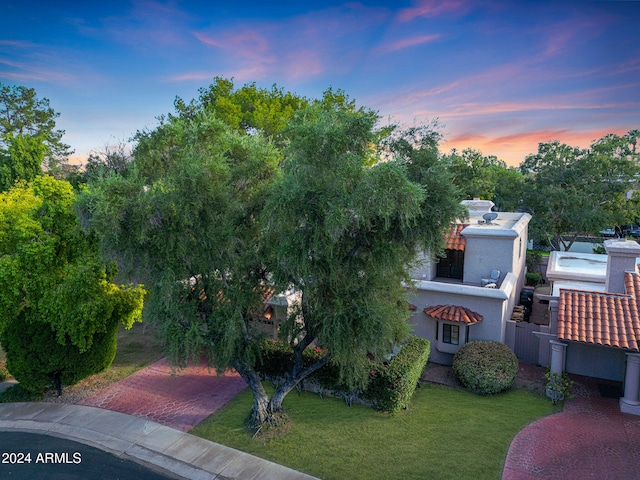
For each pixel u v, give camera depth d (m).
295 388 12.99
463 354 13.37
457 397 12.41
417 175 9.20
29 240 11.16
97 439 10.48
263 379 13.68
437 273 17.95
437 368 14.70
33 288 10.95
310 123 8.58
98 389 13.24
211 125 10.47
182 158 9.76
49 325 12.01
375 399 11.56
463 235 16.30
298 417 11.32
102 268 11.51
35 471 9.26
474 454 9.59
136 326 19.06
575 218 29.36
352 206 7.96
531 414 11.37
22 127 34.09
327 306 9.77
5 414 11.76
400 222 8.64
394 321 10.10
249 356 10.35
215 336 10.11
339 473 9.03
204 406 12.12
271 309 14.80
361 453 9.70
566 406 11.87
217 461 9.54
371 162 9.17
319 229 8.42
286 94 28.28
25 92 33.59
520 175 39.22
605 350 13.54
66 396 12.79
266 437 10.41
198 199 9.16
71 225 11.50
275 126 24.61
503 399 12.27
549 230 31.39
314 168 8.62
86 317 11.23
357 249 9.46
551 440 10.14
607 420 11.10
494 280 15.59
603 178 30.47
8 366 12.16
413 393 12.69
